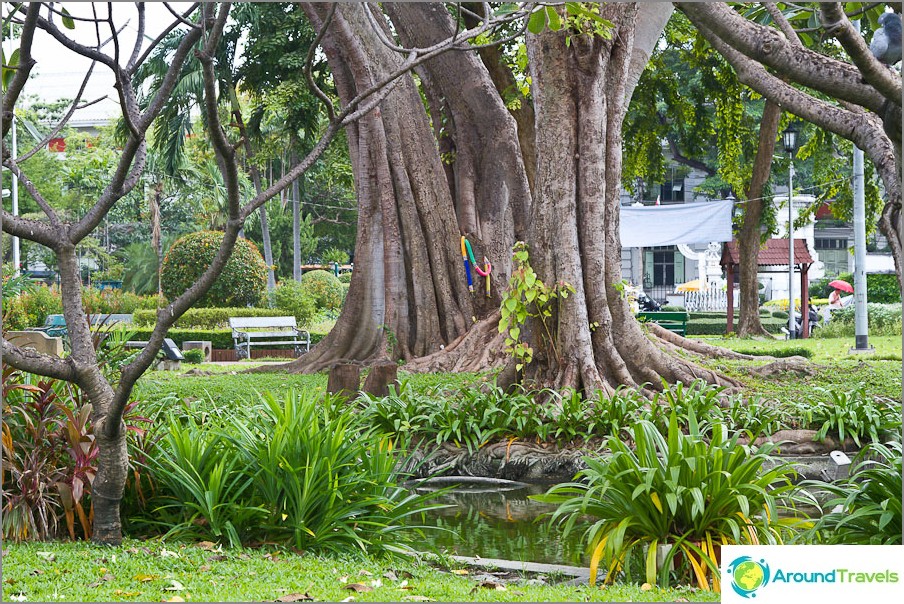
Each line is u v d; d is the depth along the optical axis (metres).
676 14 25.20
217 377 14.69
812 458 9.32
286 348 26.80
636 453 5.51
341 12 15.82
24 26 4.71
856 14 6.02
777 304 42.59
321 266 51.09
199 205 44.59
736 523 5.02
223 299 31.09
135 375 4.84
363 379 13.95
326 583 4.59
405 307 16.44
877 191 28.20
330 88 28.06
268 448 5.71
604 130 11.05
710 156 45.34
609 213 11.38
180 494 5.82
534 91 11.16
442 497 8.51
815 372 13.30
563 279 10.86
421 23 16.58
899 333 30.39
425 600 4.33
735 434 5.48
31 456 5.62
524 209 16.98
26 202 39.91
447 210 16.67
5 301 19.05
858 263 21.89
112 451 5.17
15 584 4.30
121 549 5.17
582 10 4.71
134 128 4.85
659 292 52.59
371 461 6.17
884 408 10.12
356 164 16.48
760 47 5.03
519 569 5.63
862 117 6.02
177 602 4.11
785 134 26.78
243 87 28.92
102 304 30.97
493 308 16.55
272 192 4.75
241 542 5.67
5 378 5.84
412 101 16.64
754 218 27.22
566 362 10.81
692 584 5.05
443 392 11.20
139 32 5.38
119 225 45.81
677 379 11.47
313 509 5.71
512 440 9.48
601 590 4.71
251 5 26.59
